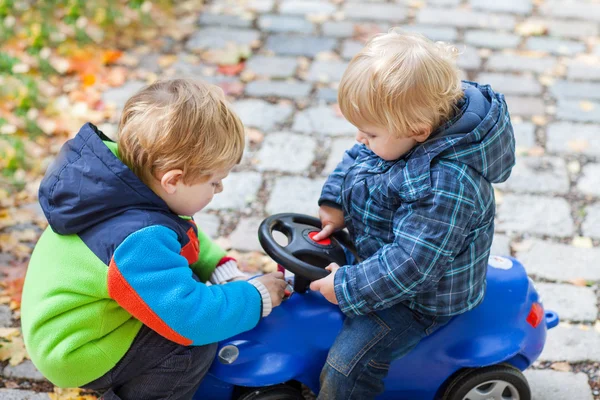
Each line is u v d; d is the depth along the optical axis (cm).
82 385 183
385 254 177
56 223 172
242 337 195
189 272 176
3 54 395
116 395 188
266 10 453
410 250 172
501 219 299
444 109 172
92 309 174
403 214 177
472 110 175
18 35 416
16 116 352
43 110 359
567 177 321
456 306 189
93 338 176
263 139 342
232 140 175
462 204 171
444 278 183
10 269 274
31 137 342
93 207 169
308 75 390
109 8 442
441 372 204
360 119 174
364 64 171
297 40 421
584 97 374
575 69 397
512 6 459
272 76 389
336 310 200
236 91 376
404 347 192
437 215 170
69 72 390
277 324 196
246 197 309
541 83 384
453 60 179
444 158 173
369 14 448
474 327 201
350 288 180
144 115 170
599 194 312
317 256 192
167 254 170
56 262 175
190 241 185
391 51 171
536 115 360
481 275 190
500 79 387
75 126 348
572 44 420
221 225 295
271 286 191
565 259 280
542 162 330
